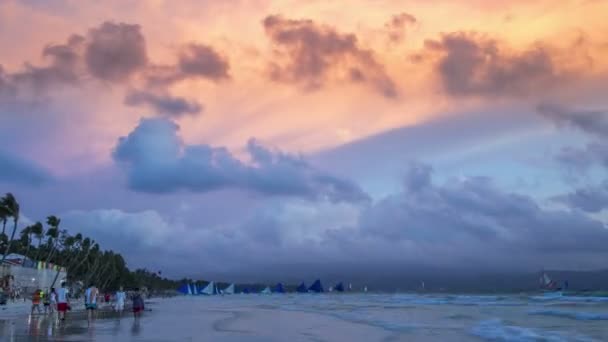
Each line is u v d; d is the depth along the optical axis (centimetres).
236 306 7581
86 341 1875
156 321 3253
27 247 9594
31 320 3000
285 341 2169
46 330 2312
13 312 3956
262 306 7600
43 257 11581
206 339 2108
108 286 15338
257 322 3441
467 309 5825
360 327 3056
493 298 11300
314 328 2966
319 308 6488
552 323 3588
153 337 2109
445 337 2502
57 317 3275
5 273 7281
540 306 6594
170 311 5288
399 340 2330
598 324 3456
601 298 10081
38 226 9675
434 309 5909
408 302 9150
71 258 11894
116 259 16250
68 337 2025
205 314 4550
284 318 4016
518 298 10875
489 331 2814
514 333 2723
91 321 3084
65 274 9894
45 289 8694
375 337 2455
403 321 3684
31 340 1884
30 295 7325
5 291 6075
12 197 7319
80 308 5269
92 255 12875
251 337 2300
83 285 12006
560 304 7231
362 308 6400
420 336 2541
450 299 10925
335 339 2325
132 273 18000
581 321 3741
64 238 11319
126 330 2434
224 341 2047
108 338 2014
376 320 3756
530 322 3694
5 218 7394
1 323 2722
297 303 9469
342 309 6091
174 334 2294
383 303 8694
